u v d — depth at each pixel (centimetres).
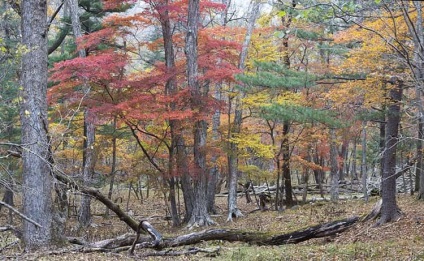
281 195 2188
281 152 2139
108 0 1750
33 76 1024
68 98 1636
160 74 1736
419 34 491
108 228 1856
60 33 2506
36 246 1020
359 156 3331
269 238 1245
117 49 2072
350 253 1074
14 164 1473
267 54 2062
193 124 1764
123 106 1531
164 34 1903
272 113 1426
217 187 3331
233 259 1035
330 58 2031
